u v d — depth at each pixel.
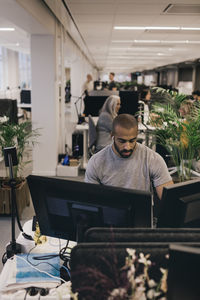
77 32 6.77
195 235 0.84
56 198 1.17
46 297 1.12
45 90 4.65
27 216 3.44
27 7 3.05
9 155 1.44
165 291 0.76
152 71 23.41
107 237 0.86
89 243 0.81
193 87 14.61
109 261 0.79
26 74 14.92
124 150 1.44
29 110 9.79
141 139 4.23
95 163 1.56
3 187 3.37
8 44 9.56
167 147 2.75
